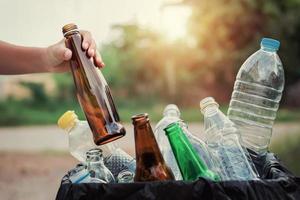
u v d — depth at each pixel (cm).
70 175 91
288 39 476
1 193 379
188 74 491
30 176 394
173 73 493
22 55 112
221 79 486
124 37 488
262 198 81
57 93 497
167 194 80
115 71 494
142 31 488
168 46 490
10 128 486
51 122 489
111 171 98
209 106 96
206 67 488
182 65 492
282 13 474
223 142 92
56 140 455
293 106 470
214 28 479
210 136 94
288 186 83
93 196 81
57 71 111
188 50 488
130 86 496
